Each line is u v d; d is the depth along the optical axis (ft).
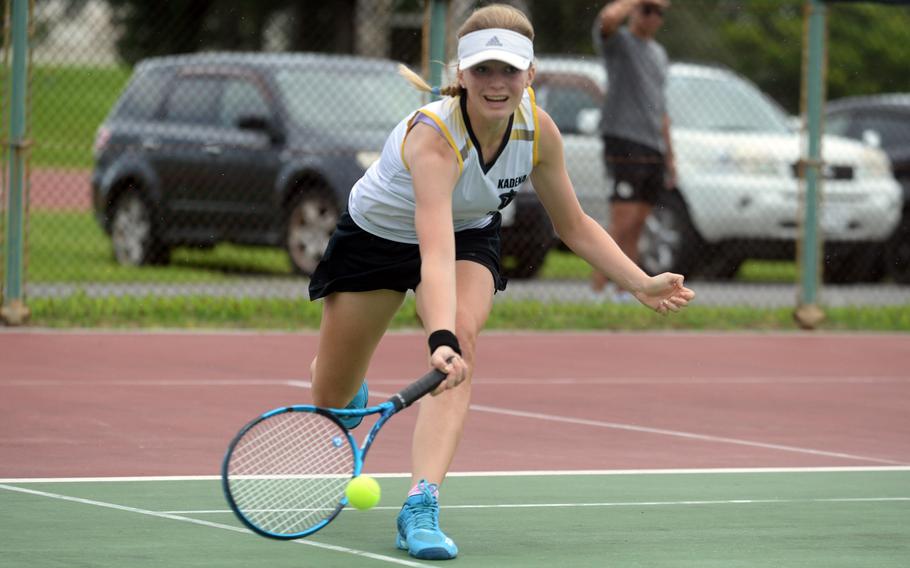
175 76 146.10
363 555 47.55
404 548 48.44
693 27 255.29
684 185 145.48
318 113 138.72
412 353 101.65
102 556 46.55
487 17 46.01
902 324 126.21
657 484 61.67
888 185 150.71
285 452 45.29
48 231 182.29
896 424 79.97
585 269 155.74
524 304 124.26
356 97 140.36
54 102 210.59
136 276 139.03
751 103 154.51
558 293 134.41
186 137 143.02
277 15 285.64
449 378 44.75
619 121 125.49
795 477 63.98
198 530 50.65
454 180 47.03
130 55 255.91
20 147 107.34
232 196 139.95
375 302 50.29
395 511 55.06
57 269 143.23
